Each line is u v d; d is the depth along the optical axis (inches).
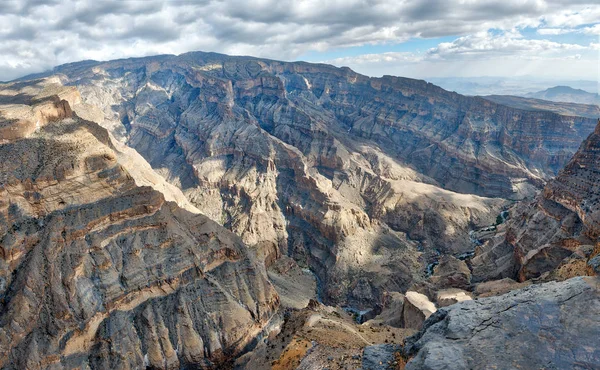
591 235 3887.8
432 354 1117.1
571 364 994.7
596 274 1300.4
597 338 1046.4
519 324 1157.7
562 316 1143.6
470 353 1100.5
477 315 1251.8
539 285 1338.6
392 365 1434.5
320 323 2723.9
